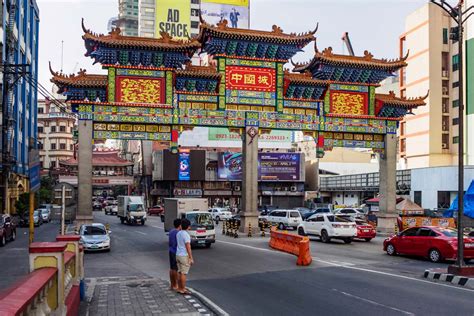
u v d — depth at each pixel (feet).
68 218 51.67
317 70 120.78
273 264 67.10
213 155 234.99
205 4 278.26
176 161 229.66
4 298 15.39
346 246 94.84
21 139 172.45
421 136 234.99
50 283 22.99
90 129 104.78
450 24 234.58
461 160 54.60
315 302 40.98
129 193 313.12
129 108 106.73
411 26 245.45
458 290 46.60
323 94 120.37
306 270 61.05
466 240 68.54
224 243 99.50
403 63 121.80
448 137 230.07
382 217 125.59
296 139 322.96
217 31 109.40
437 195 171.01
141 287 48.73
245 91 114.32
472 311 37.52
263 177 237.04
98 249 84.07
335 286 48.83
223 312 37.14
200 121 111.24
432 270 56.39
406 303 40.45
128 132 107.96
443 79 231.50
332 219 102.63
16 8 155.43
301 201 245.65
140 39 105.19
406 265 67.00
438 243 69.67
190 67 112.78
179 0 329.52
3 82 127.44
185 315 36.22
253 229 116.37
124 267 66.85
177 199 103.14
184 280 44.70
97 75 108.37
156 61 107.96
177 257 44.96
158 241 105.50
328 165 260.21
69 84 103.35
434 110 229.45
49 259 24.91
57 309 24.66
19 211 148.25
